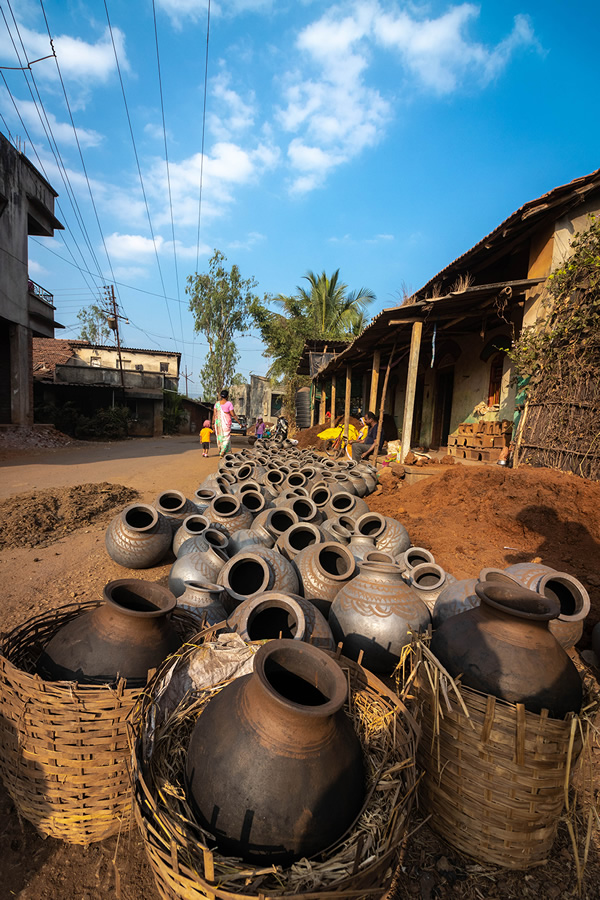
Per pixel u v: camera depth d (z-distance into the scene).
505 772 1.72
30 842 1.91
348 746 1.54
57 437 20.33
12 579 4.52
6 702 1.82
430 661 1.95
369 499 7.88
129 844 1.94
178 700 1.87
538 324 7.26
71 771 1.78
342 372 18.52
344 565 3.62
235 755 1.43
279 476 7.38
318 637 2.47
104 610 2.13
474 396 11.15
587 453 6.16
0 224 16.89
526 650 1.89
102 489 8.42
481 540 5.15
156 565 4.88
